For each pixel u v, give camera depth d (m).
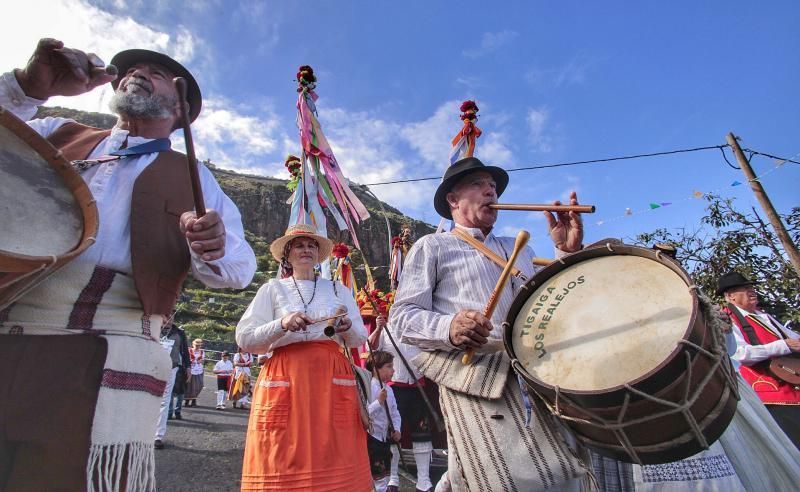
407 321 2.51
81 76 1.84
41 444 1.49
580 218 2.72
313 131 5.60
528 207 2.69
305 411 2.99
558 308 2.14
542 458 2.20
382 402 4.75
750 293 4.76
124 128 2.17
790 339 4.45
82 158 2.05
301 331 3.20
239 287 2.09
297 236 3.68
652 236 9.74
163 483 4.25
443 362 2.47
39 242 1.53
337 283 3.75
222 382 11.24
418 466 5.02
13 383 1.54
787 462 2.79
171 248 1.91
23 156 1.69
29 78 1.85
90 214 1.67
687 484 2.85
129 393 1.68
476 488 2.25
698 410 1.73
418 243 2.78
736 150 9.16
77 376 1.59
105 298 1.73
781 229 8.55
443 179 2.96
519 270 2.65
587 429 1.92
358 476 3.08
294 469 2.87
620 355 1.81
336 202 5.58
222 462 5.18
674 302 1.87
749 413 2.92
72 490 1.49
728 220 9.36
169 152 2.12
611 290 2.08
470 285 2.59
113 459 1.58
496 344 2.40
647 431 1.75
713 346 1.79
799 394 4.35
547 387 1.84
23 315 1.63
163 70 2.31
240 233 2.22
